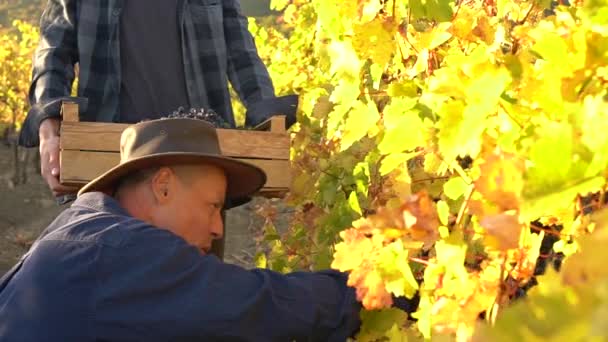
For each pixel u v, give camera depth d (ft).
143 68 14.24
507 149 6.27
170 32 14.46
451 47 9.48
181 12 14.47
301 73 25.81
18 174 66.33
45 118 12.42
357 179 11.94
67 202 13.48
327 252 12.80
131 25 14.21
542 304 3.61
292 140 14.44
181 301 8.85
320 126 14.17
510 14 9.25
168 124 10.49
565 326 3.48
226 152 12.30
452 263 6.66
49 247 9.38
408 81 8.25
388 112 7.89
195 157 10.23
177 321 8.77
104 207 10.04
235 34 15.39
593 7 5.43
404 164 8.62
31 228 55.01
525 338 3.61
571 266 3.59
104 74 14.01
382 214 6.51
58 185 12.41
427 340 7.40
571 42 5.58
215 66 14.82
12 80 80.43
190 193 10.38
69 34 13.97
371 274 7.21
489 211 6.35
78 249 9.21
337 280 9.79
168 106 14.34
